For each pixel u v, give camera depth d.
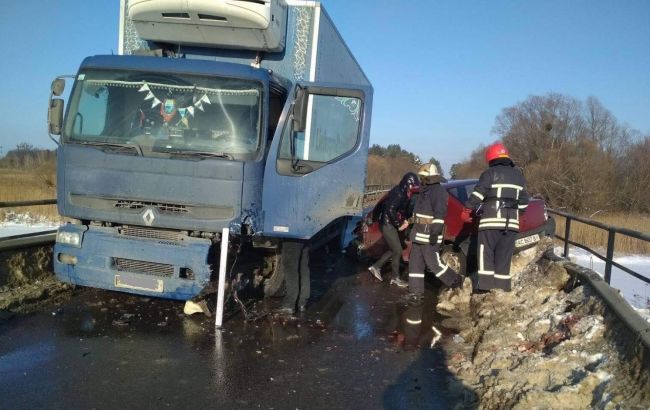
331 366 5.05
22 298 6.24
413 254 7.50
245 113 6.16
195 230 6.00
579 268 6.41
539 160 48.53
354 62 10.50
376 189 33.28
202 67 6.27
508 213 6.82
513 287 7.24
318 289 8.21
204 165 5.92
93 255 6.02
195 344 5.40
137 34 7.50
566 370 4.21
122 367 4.73
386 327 6.41
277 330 6.01
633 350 3.85
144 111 6.20
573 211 41.12
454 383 4.72
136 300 6.79
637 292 10.31
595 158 42.97
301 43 7.37
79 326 5.73
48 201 7.41
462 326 6.55
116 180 6.02
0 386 4.23
